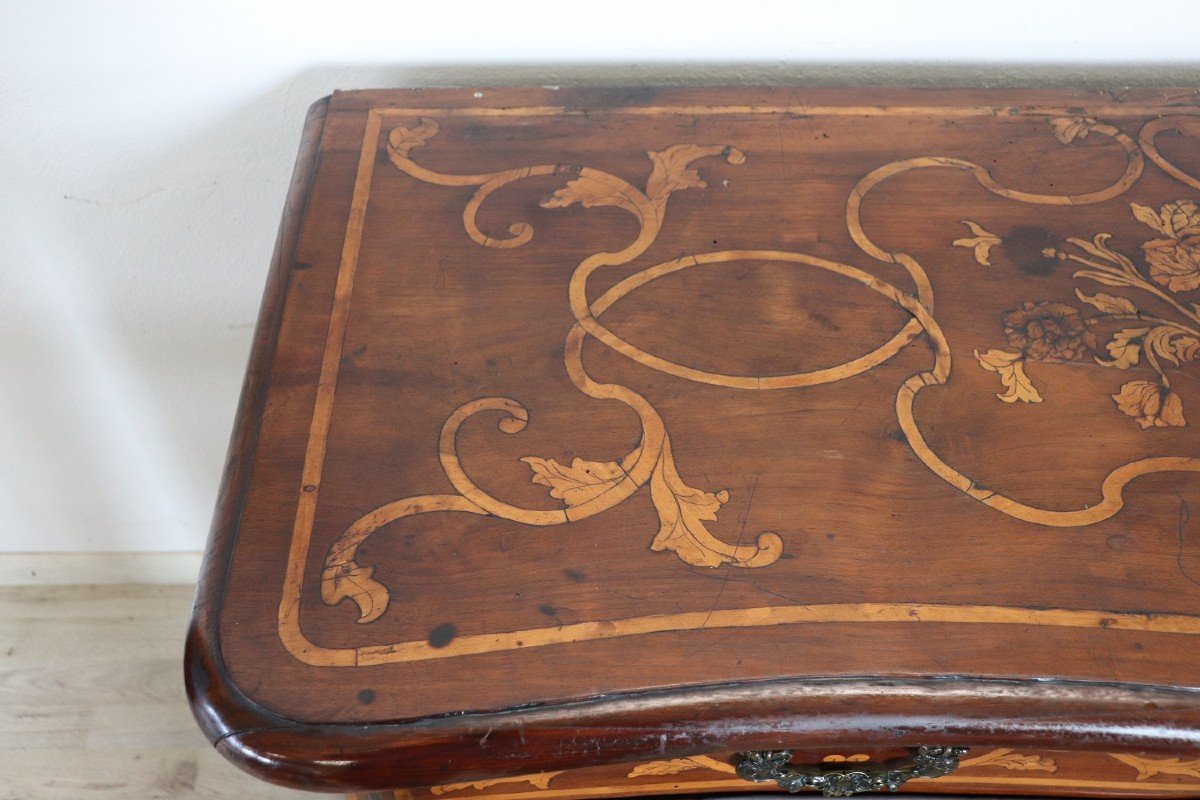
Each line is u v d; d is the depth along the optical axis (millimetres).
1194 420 686
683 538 637
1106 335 729
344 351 725
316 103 883
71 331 1130
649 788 748
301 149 853
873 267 771
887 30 884
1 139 922
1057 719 579
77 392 1210
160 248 1047
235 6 842
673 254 779
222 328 1146
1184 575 620
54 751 1331
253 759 574
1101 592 614
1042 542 634
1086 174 828
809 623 603
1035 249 779
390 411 695
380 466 670
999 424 686
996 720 579
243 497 658
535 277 766
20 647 1426
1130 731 581
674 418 691
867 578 620
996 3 858
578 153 843
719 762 704
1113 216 800
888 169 830
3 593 1481
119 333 1139
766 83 933
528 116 870
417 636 602
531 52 899
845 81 931
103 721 1358
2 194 970
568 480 664
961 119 865
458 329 737
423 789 721
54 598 1479
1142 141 850
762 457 673
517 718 577
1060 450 673
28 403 1216
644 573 624
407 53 895
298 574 625
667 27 879
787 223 797
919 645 595
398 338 732
